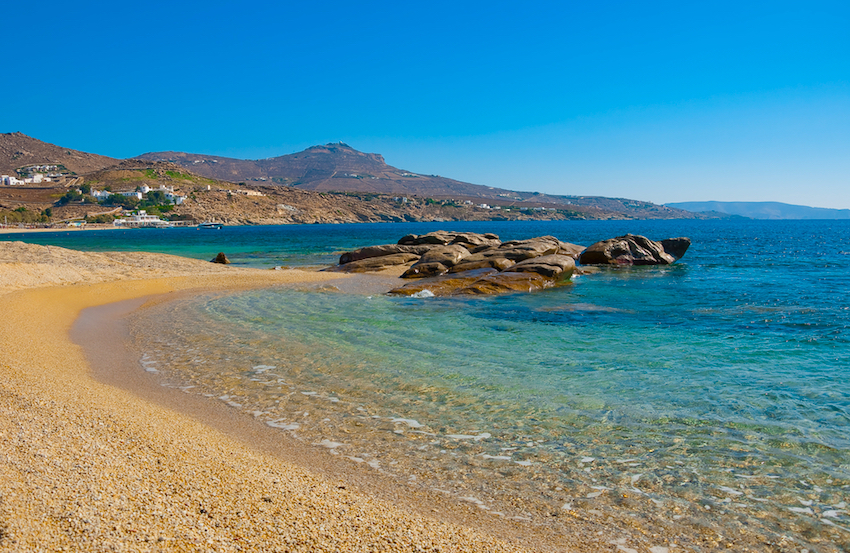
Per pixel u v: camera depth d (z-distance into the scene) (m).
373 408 10.25
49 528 4.57
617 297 25.17
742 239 93.75
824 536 5.91
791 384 11.61
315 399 10.79
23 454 6.20
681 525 6.11
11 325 16.92
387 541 5.14
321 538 5.04
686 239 44.84
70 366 12.82
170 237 114.06
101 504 5.12
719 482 7.18
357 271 37.84
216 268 38.69
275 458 7.66
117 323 19.30
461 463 7.77
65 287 26.62
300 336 16.86
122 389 11.18
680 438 8.68
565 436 8.82
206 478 6.21
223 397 10.89
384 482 7.05
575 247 48.19
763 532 5.98
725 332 17.36
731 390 11.21
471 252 39.47
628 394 11.01
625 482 7.18
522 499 6.67
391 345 15.62
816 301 23.53
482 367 13.20
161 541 4.60
